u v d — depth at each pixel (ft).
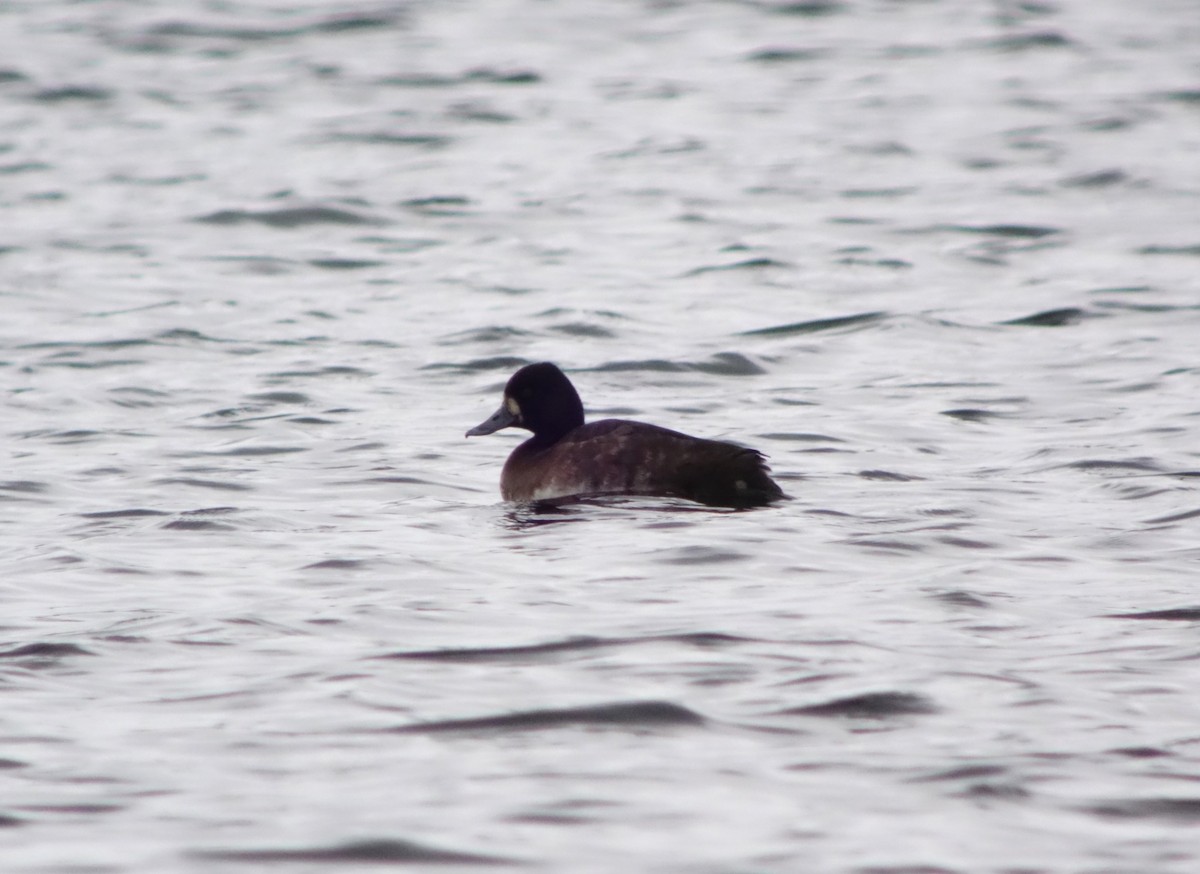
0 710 30.94
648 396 64.23
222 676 32.78
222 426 59.21
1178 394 62.44
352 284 87.51
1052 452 53.57
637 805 26.91
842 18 184.96
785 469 51.75
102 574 40.22
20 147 125.80
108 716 30.71
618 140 129.59
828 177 115.96
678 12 188.55
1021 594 37.96
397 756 28.86
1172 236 96.37
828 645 34.24
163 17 182.09
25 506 47.83
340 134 131.85
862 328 76.07
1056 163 119.65
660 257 93.25
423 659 33.68
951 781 27.73
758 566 40.40
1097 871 24.79
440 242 97.91
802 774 28.07
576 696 31.53
